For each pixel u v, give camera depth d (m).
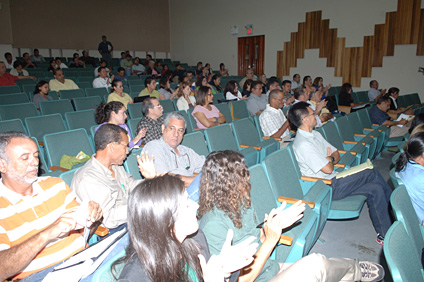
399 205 1.40
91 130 2.85
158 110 2.95
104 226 1.67
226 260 0.96
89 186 1.63
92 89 5.74
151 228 0.87
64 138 2.63
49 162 2.51
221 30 11.74
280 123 3.86
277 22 10.17
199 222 1.40
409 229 1.33
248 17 10.88
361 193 2.32
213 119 4.05
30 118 3.22
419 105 6.68
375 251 2.28
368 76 8.59
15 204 1.37
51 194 1.48
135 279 0.86
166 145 2.28
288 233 1.75
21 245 1.19
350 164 2.72
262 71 10.82
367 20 8.41
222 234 1.31
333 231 2.58
